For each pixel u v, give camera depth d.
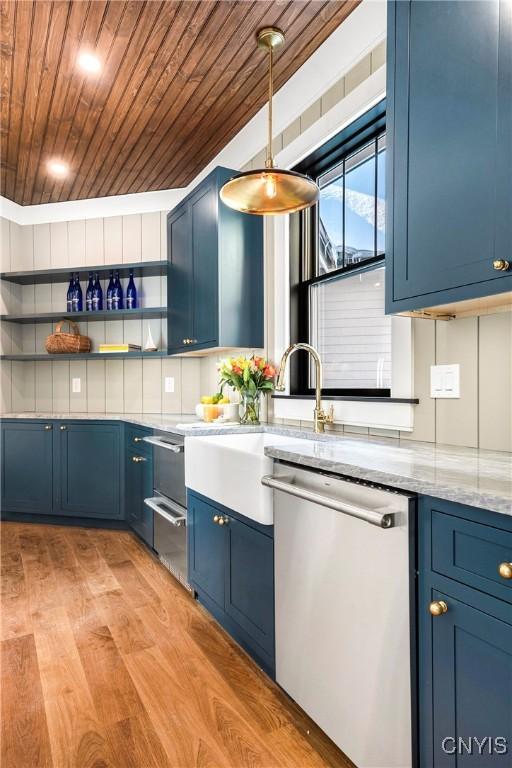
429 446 1.59
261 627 1.62
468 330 1.53
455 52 1.20
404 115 1.37
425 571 0.99
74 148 3.15
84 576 2.56
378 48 1.94
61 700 1.53
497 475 1.04
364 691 1.13
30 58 2.26
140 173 3.53
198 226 2.96
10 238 4.04
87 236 4.06
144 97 2.59
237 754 1.30
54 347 3.80
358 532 1.16
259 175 1.86
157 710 1.48
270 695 1.56
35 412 4.06
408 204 1.35
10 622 2.04
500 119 1.08
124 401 3.98
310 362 2.57
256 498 1.56
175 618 2.08
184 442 2.36
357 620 1.15
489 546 0.85
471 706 0.88
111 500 3.43
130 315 3.83
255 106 2.68
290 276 2.65
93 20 2.02
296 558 1.40
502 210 1.08
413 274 1.34
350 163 2.33
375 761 1.09
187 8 1.95
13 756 1.30
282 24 2.05
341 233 2.40
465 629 0.90
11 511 3.67
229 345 2.72
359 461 1.25
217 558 1.95
